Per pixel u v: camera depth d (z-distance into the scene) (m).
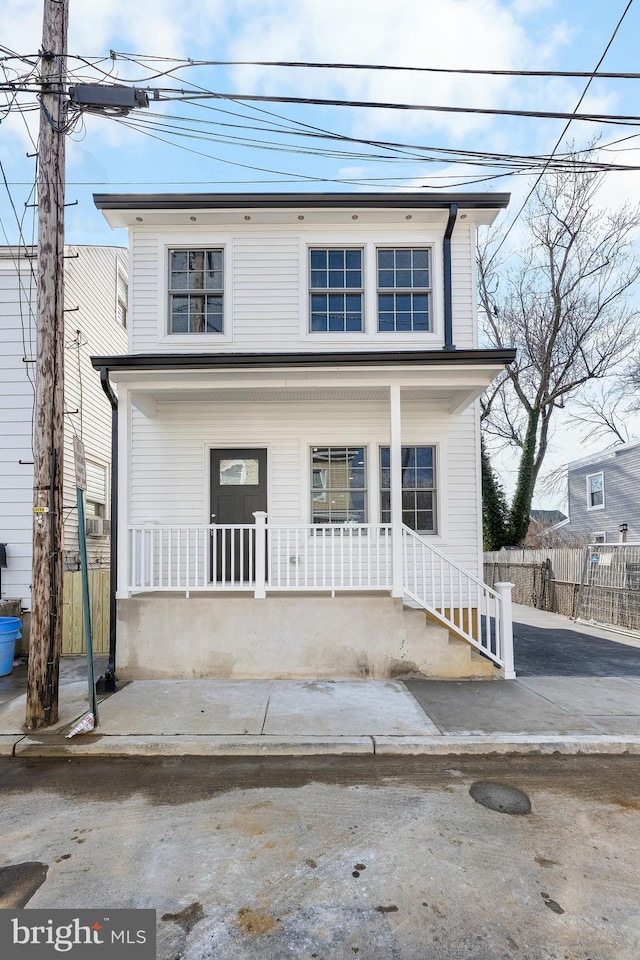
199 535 8.05
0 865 2.97
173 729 4.82
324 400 7.96
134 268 8.17
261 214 8.03
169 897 2.70
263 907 2.63
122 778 4.11
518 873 2.90
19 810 3.61
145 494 8.07
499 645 6.78
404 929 2.48
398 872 2.90
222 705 5.43
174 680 6.34
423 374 6.72
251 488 8.20
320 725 4.91
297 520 8.11
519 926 2.50
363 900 2.68
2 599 8.09
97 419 10.61
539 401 19.53
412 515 8.20
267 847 3.14
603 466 20.36
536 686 6.21
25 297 8.43
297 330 8.20
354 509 8.21
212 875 2.88
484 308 22.41
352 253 8.40
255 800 3.73
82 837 3.26
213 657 6.41
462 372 6.70
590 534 21.31
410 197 7.89
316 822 3.43
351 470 8.27
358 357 6.49
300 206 7.92
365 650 6.44
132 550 6.66
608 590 10.93
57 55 5.12
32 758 4.50
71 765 4.35
